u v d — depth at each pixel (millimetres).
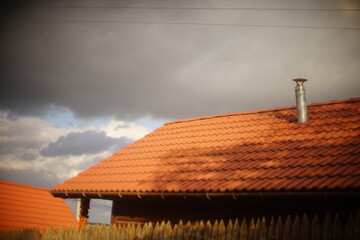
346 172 8117
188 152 12141
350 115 11008
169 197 10047
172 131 14453
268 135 11500
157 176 11141
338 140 9844
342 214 8102
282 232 7016
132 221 11711
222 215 9906
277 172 9148
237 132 12438
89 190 11703
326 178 8172
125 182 11453
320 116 11562
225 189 9055
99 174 12758
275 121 12305
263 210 9258
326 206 8344
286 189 8219
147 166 12164
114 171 12609
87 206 12742
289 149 10188
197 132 13562
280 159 9789
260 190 8570
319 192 7832
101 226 9570
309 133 10758
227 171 10055
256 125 12492
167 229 8352
